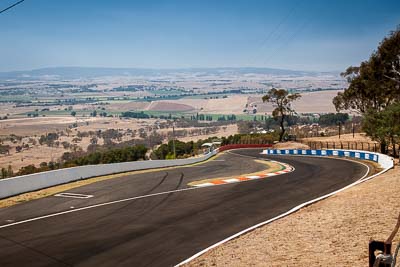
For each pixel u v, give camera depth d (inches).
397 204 516.1
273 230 465.4
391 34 1985.7
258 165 1569.9
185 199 725.9
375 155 1577.3
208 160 2145.7
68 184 959.6
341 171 1202.0
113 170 1226.0
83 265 389.1
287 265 337.4
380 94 2142.0
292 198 720.3
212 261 375.6
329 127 5118.1
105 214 609.9
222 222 546.6
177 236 480.4
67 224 552.1
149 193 799.7
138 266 382.3
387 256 228.2
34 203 716.7
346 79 2561.5
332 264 325.4
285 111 3393.2
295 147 2947.8
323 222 468.4
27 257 417.1
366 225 431.8
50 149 6904.5
